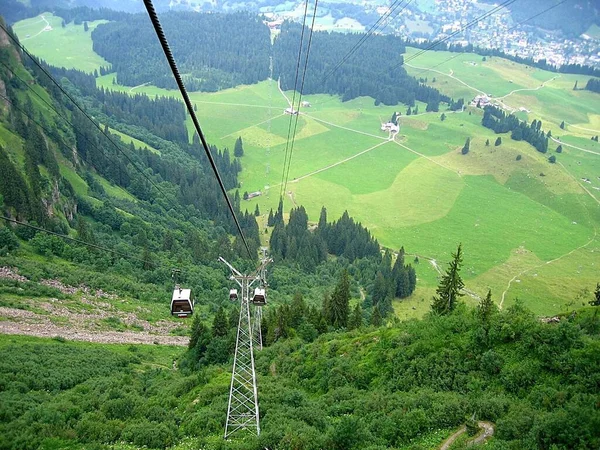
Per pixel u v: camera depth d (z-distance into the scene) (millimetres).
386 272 161375
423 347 49375
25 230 111625
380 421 37062
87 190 160875
